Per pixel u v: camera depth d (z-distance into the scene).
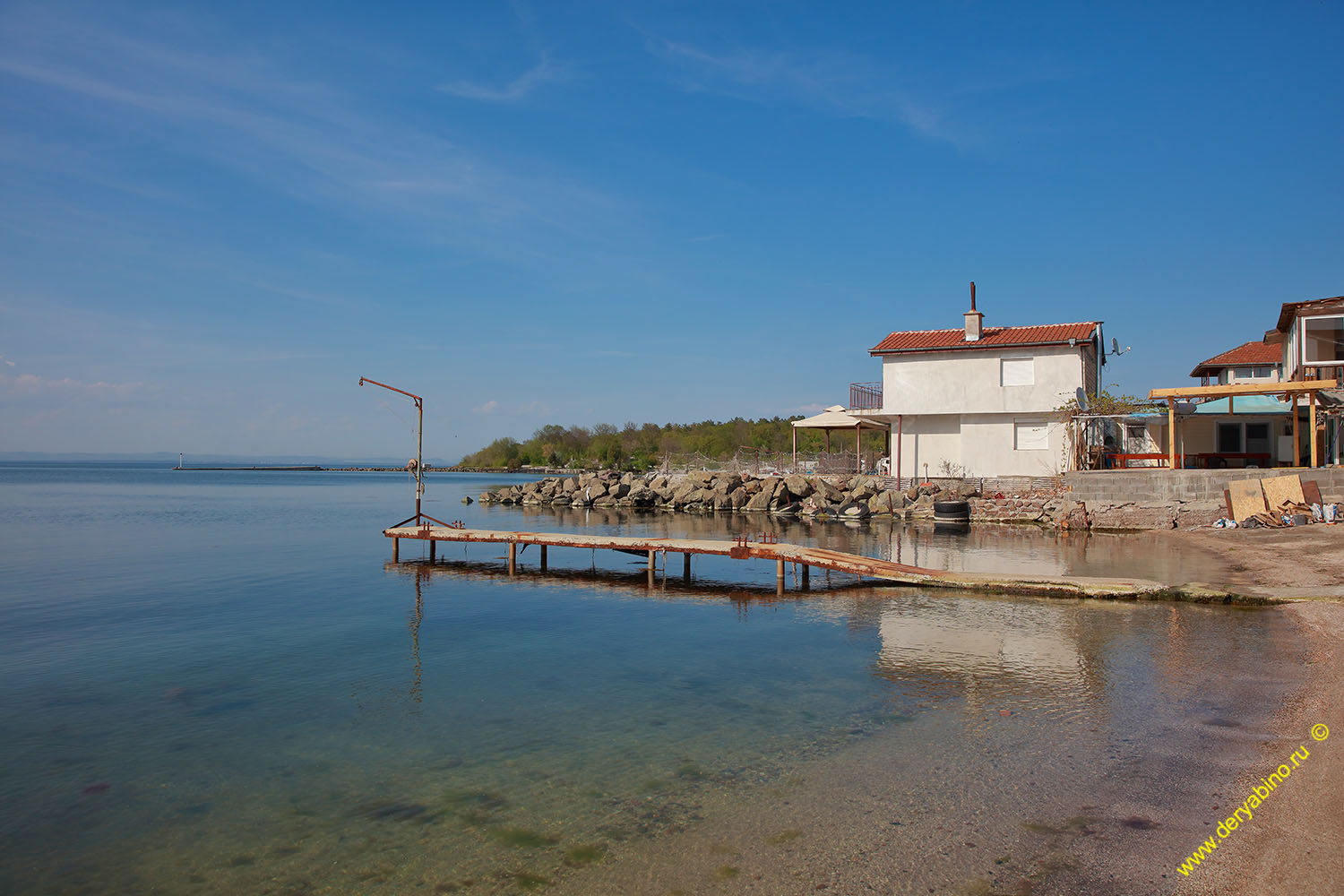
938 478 40.12
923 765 8.25
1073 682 11.02
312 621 16.86
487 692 11.55
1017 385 39.09
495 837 7.04
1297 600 15.27
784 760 8.59
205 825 7.45
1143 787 7.45
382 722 10.27
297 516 49.91
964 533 32.41
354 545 32.47
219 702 11.21
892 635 14.33
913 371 41.00
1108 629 14.21
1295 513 25.72
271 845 7.04
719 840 6.80
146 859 6.84
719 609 17.83
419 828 7.26
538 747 9.23
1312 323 30.30
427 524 27.31
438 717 10.45
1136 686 10.66
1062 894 5.70
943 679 11.45
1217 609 15.52
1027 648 13.06
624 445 111.75
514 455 158.75
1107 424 41.12
